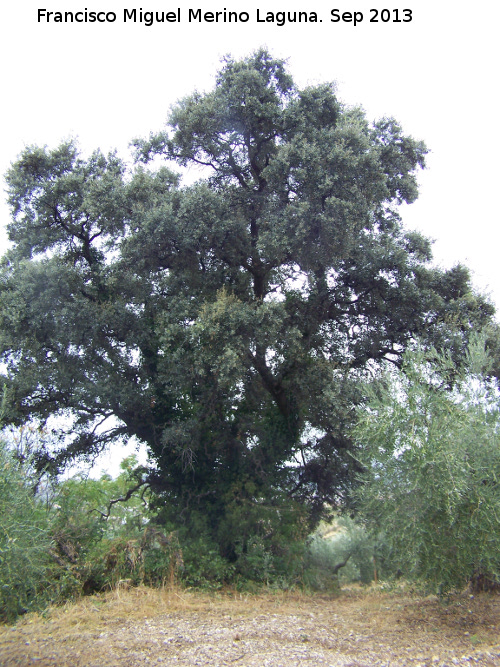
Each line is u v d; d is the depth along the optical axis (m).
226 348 11.81
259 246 13.47
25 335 13.43
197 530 13.38
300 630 8.02
